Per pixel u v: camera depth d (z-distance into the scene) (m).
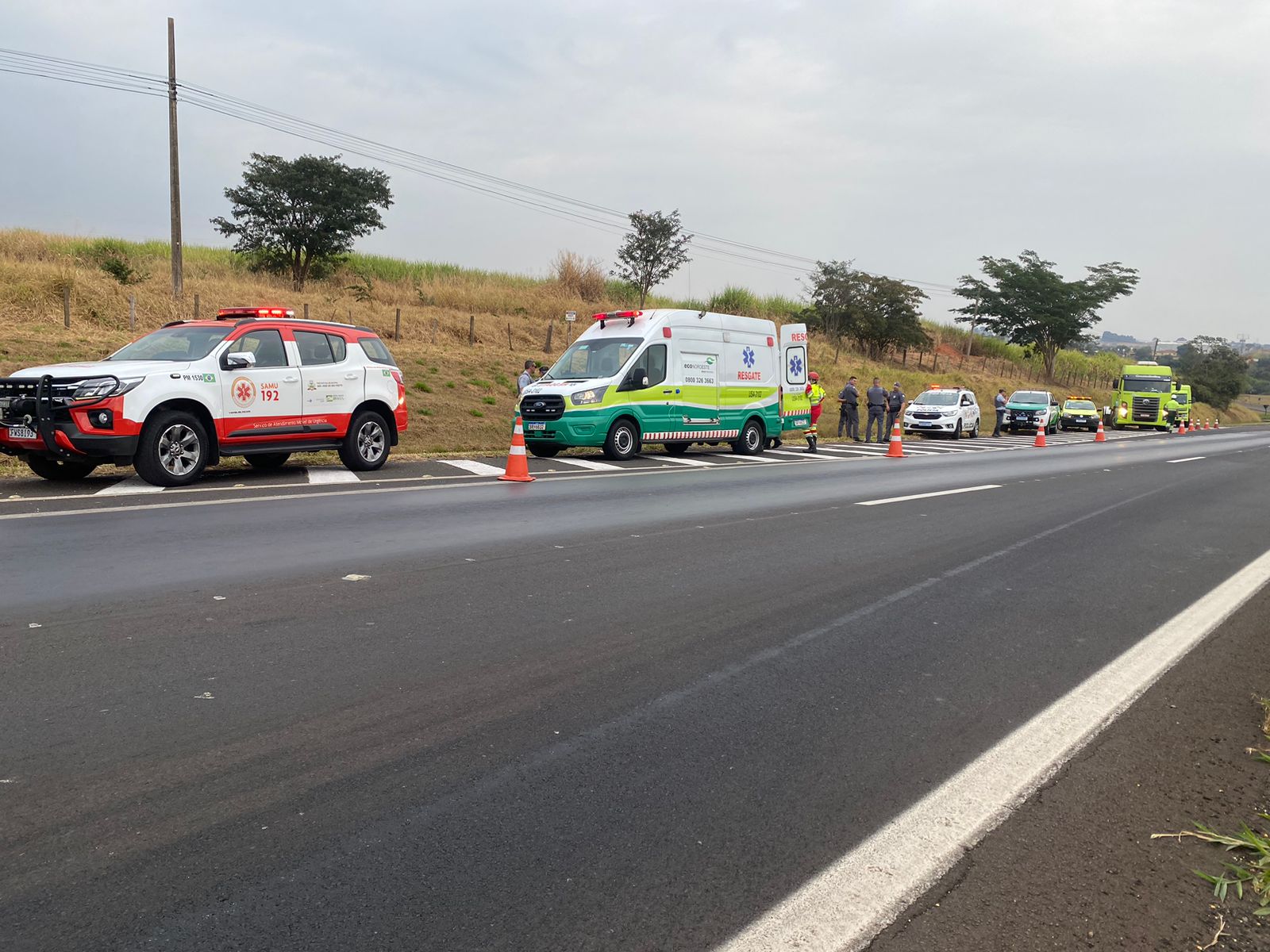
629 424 17.05
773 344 19.97
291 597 5.58
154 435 10.10
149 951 2.25
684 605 5.88
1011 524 10.15
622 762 3.50
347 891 2.54
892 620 5.80
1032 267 69.75
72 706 3.74
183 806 2.98
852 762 3.60
